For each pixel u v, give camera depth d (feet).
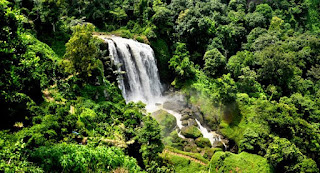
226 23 187.73
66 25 129.39
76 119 71.87
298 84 144.25
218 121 124.57
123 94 125.70
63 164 49.14
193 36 161.99
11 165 42.70
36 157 47.50
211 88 137.39
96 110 85.87
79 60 91.35
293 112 101.09
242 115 121.08
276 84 145.07
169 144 107.24
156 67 149.38
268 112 99.96
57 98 80.74
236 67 144.15
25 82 64.23
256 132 100.22
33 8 111.86
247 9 229.25
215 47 158.20
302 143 94.48
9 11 47.52
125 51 131.34
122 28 164.35
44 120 60.95
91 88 96.12
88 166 53.72
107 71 113.80
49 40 112.78
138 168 64.64
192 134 114.01
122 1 176.24
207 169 91.15
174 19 175.11
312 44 173.68
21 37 51.72
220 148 110.42
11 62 48.03
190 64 150.10
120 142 73.26
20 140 49.83
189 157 96.68
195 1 204.44
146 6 167.02
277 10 226.38
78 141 65.92
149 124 80.48
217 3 201.05
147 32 152.76
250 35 183.01
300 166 82.64
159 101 143.74
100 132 75.41
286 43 173.58
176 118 126.72
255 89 141.28
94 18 155.63
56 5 112.57
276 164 84.74
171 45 162.09
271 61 140.97
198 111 131.34
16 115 55.77
